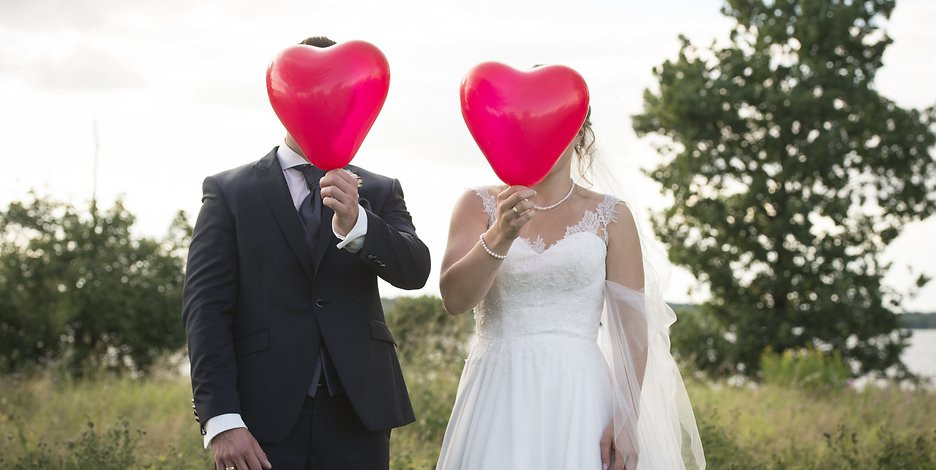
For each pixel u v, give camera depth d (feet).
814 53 67.92
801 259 67.21
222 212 10.30
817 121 66.64
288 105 9.30
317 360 10.14
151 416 27.02
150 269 58.59
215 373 9.80
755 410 29.45
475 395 11.64
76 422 26.16
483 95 9.95
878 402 30.96
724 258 68.03
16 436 22.93
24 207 55.42
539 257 11.32
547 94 9.94
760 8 69.26
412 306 36.52
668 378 11.82
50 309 53.11
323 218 10.36
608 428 11.14
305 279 10.22
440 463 11.95
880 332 65.21
